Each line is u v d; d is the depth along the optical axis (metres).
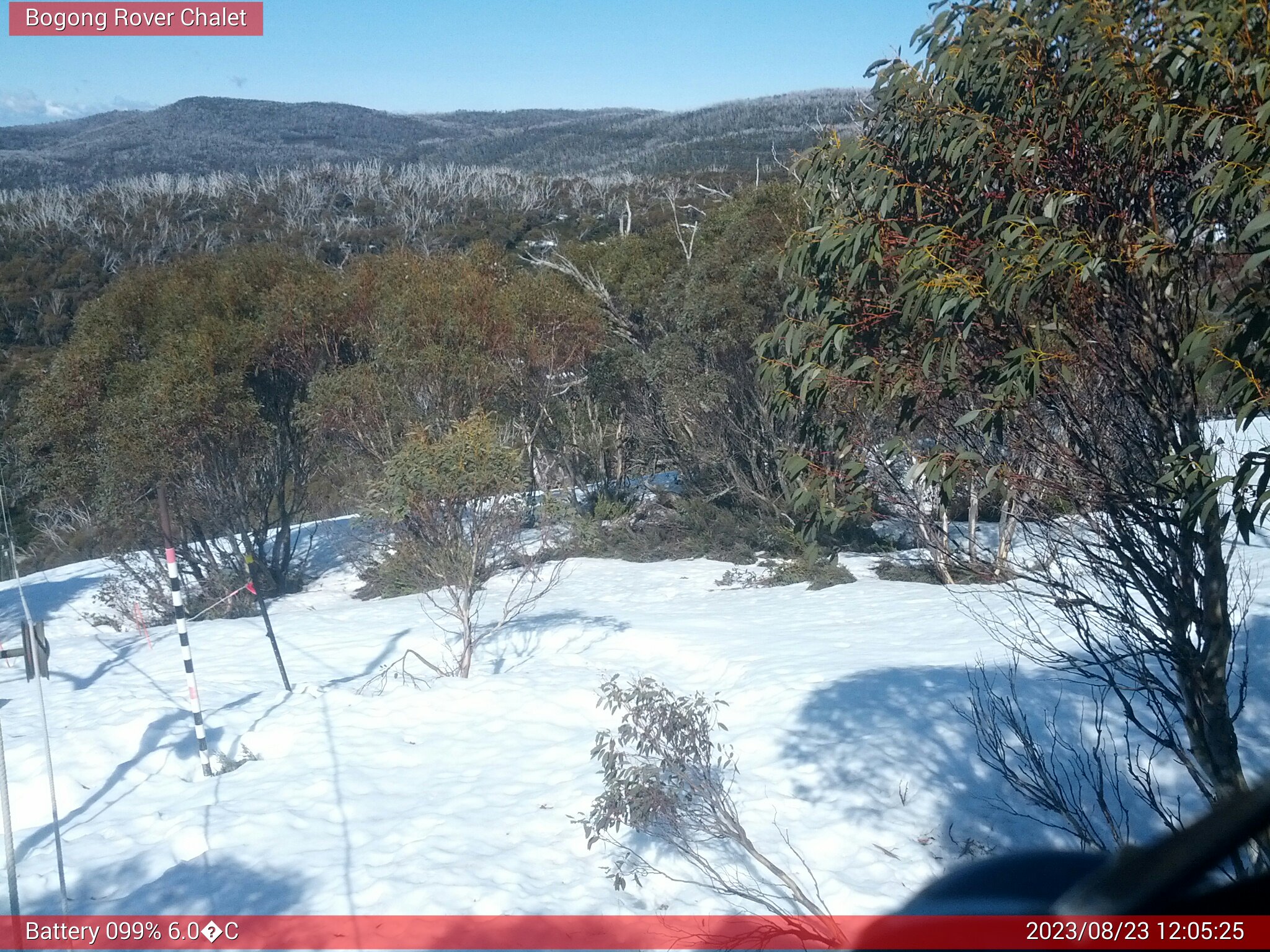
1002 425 3.82
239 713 9.61
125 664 12.52
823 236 4.13
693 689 10.00
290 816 6.91
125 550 18.11
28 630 5.61
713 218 21.48
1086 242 3.64
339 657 12.28
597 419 23.48
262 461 19.31
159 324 18.97
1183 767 6.41
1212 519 3.95
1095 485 3.99
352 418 18.06
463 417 18.50
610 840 6.05
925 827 6.20
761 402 17.28
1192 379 3.77
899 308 4.10
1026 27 3.80
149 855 6.41
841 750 7.49
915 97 4.13
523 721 8.96
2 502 5.98
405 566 11.10
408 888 5.62
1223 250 3.71
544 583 17.00
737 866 5.85
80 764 8.30
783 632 12.06
